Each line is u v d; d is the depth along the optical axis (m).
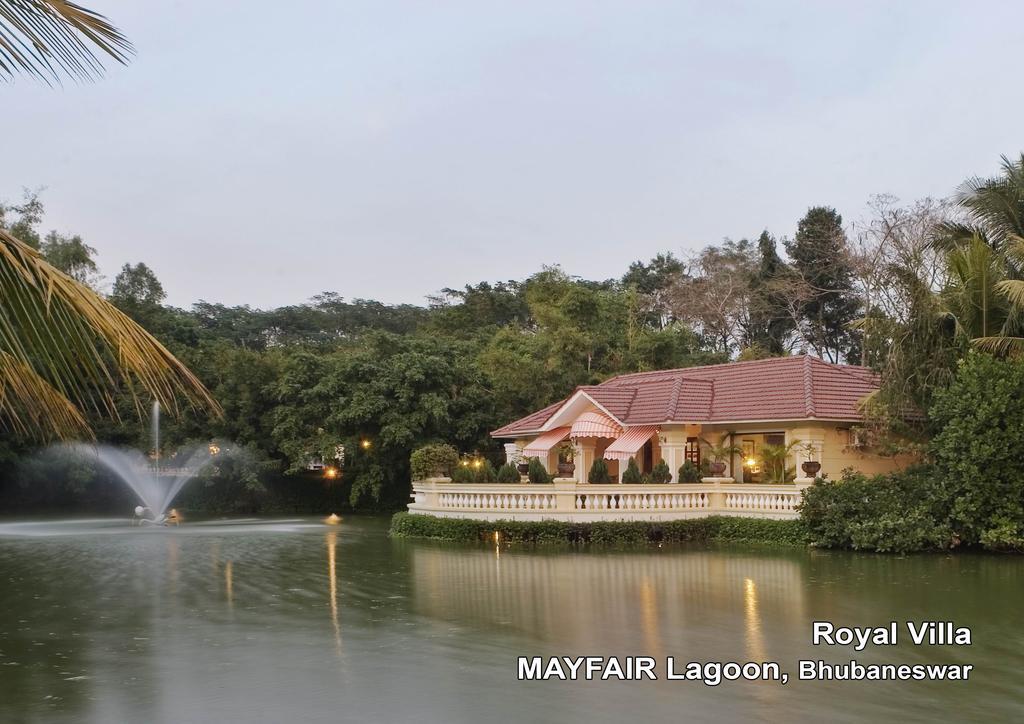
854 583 18.36
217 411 6.88
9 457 43.50
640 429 31.83
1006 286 25.12
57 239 45.88
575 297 50.59
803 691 10.27
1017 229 28.56
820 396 29.48
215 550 26.02
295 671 11.35
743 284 61.44
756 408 30.33
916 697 10.03
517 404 45.31
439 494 29.78
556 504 27.25
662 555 23.69
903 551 23.67
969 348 26.03
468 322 65.38
